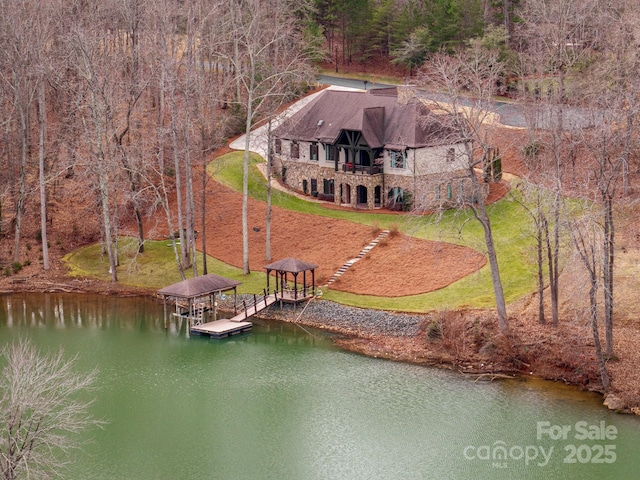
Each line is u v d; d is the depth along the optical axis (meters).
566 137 77.25
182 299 76.38
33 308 75.31
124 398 57.00
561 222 57.97
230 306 74.25
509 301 66.12
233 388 58.50
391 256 76.69
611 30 87.62
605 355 57.19
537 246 61.69
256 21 87.00
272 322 70.81
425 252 76.06
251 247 83.31
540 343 59.84
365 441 51.00
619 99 58.78
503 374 58.91
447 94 66.75
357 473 47.53
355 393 57.16
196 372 61.31
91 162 80.56
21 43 82.31
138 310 74.81
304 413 54.53
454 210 81.94
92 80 75.81
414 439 51.06
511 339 60.69
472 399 55.62
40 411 40.81
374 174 85.62
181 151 81.50
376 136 85.56
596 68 83.12
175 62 85.50
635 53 71.62
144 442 51.03
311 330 68.56
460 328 63.09
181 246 79.81
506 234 75.94
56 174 86.38
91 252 86.06
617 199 69.38
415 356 62.47
